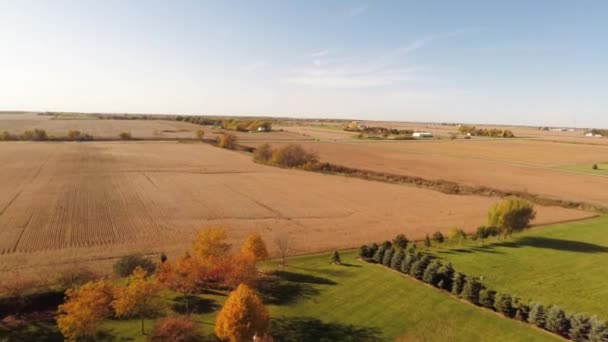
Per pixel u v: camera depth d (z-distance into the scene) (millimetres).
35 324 32406
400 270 43531
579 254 49688
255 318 29078
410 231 59562
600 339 29500
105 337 30609
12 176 91250
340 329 32375
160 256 46625
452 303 36500
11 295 34281
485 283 40844
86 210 65188
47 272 40969
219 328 29266
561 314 31562
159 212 65750
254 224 61156
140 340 30281
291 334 31609
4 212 62594
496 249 51719
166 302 36031
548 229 61188
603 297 37844
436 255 49375
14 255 45562
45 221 58562
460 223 64125
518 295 38156
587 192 90625
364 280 41312
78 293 31312
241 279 37938
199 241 40188
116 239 51969
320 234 57094
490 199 82812
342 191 87938
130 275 37812
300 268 44531
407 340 30781
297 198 79812
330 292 38656
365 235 57000
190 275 37031
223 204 72750
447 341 30594
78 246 49062
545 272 43875
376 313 34781
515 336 31281
